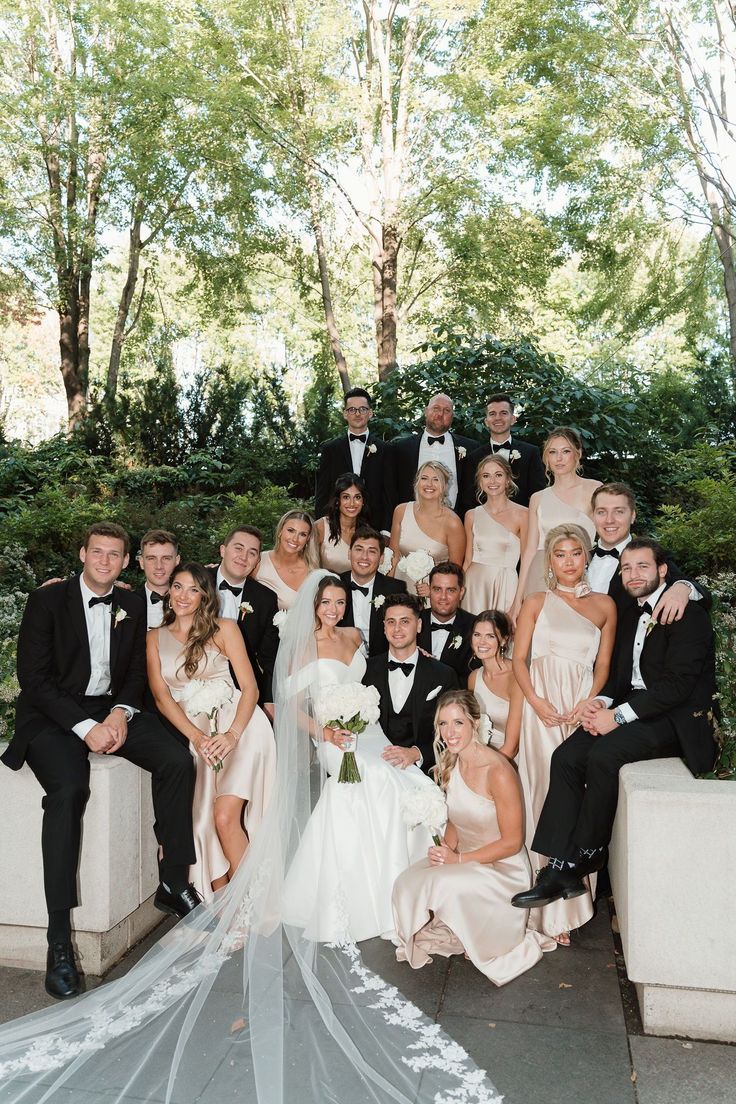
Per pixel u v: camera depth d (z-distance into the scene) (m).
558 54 14.39
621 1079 2.66
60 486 12.34
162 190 17.45
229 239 17.86
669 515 8.99
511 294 16.17
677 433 14.30
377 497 6.16
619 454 10.20
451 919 3.31
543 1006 3.11
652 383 14.71
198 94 14.80
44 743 3.40
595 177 15.56
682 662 3.45
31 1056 2.79
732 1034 2.88
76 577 3.83
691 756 3.43
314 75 14.91
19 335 29.41
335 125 15.02
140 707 3.83
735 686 4.11
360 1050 2.81
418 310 18.92
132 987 3.19
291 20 14.94
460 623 4.65
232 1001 3.10
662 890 2.88
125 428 14.62
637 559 3.63
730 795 2.85
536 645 3.97
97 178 17.53
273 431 14.39
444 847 3.52
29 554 10.23
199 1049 2.81
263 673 4.52
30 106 16.08
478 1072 2.67
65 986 3.12
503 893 3.40
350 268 18.41
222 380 15.55
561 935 3.58
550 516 4.83
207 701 3.70
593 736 3.57
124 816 3.50
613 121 14.90
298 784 3.74
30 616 3.69
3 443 15.01
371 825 3.77
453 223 15.82
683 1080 2.66
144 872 3.70
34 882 3.40
